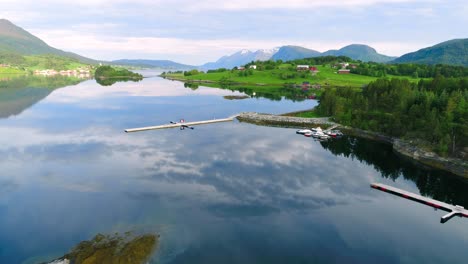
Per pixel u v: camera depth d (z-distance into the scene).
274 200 64.88
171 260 45.59
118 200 62.72
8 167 78.88
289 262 46.66
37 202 61.34
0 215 56.53
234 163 85.12
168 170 78.81
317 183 74.25
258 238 51.88
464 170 81.88
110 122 134.38
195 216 57.53
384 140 113.50
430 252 50.16
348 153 98.81
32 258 45.62
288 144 106.12
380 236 53.94
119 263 43.75
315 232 54.25
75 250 46.34
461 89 140.62
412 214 61.66
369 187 73.69
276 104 194.75
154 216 57.12
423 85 164.00
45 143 99.88
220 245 49.59
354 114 134.38
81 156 88.00
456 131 92.94
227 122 140.12
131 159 86.31
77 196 64.12
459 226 57.75
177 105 185.50
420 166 89.31
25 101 185.50
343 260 47.59
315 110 159.50
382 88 147.62
